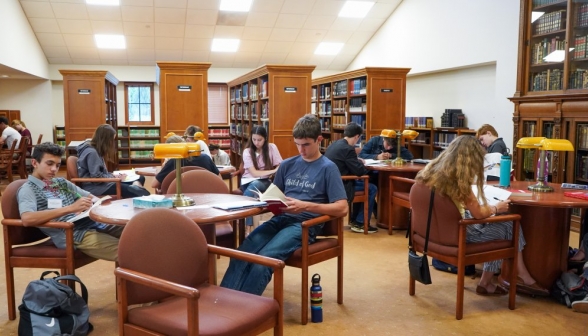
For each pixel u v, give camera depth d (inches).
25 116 419.2
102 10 346.6
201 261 81.4
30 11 340.8
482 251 111.7
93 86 314.2
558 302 122.0
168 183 141.9
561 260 125.2
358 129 186.4
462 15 291.1
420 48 337.1
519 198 118.0
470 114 304.0
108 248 103.3
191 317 63.1
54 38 378.9
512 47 253.8
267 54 430.6
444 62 310.2
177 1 341.1
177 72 246.1
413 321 110.3
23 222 99.3
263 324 73.2
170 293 71.3
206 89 250.1
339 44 426.6
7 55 297.9
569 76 191.8
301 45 418.3
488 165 155.2
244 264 101.7
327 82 343.9
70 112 313.4
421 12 334.3
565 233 124.7
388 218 200.7
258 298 76.9
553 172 196.4
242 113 345.1
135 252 73.3
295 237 106.0
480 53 277.0
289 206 102.8
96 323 107.6
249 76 302.8
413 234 121.6
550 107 197.5
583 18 186.7
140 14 354.3
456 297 114.0
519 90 213.9
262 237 108.1
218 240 119.3
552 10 199.6
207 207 100.5
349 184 182.4
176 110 247.9
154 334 68.5
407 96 375.9
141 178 229.0
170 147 100.7
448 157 109.8
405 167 187.0
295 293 127.5
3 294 124.3
